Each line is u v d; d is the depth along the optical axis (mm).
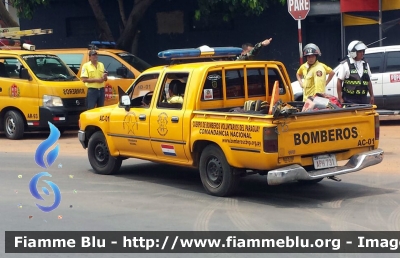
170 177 10539
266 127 7945
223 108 9375
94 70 15359
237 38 19984
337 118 8500
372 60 15336
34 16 21703
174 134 9219
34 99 15016
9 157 12672
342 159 8766
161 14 20594
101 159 10820
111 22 21094
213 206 8477
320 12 18719
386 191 9148
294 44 19453
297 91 15555
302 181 9680
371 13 17234
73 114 15336
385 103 15227
